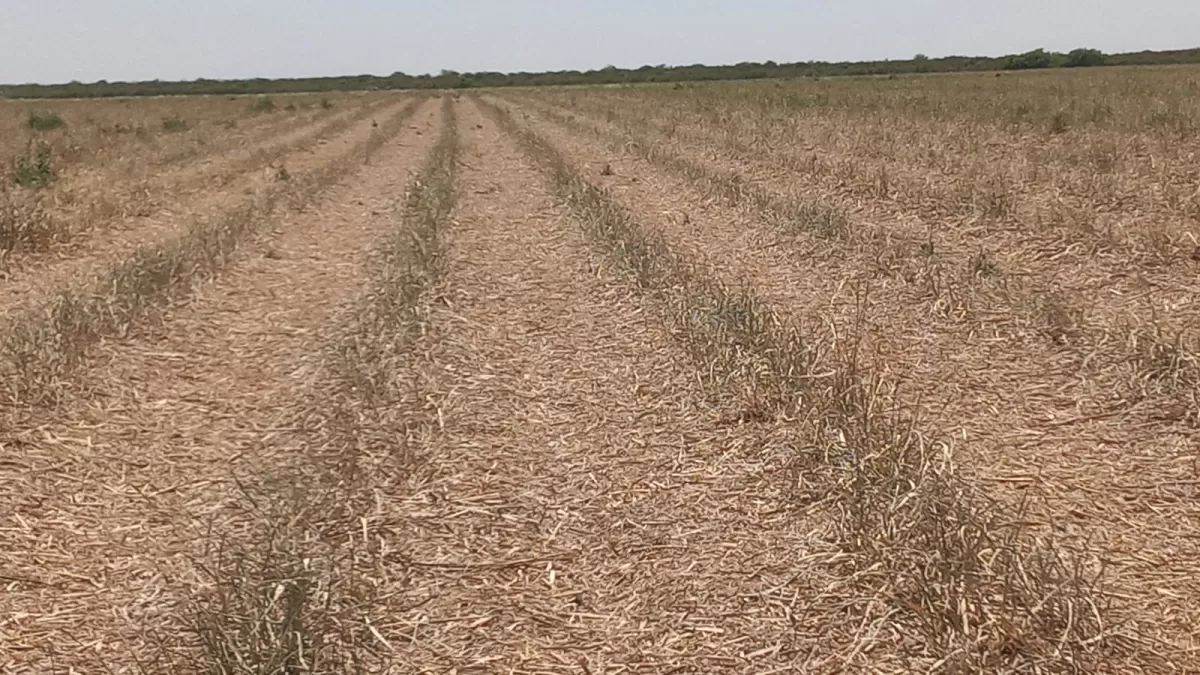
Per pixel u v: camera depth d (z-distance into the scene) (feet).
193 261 33.63
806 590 13.96
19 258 35.45
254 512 16.43
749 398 20.30
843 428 17.61
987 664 11.91
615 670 12.51
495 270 34.12
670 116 97.96
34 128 100.89
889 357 23.21
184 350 25.52
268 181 57.72
